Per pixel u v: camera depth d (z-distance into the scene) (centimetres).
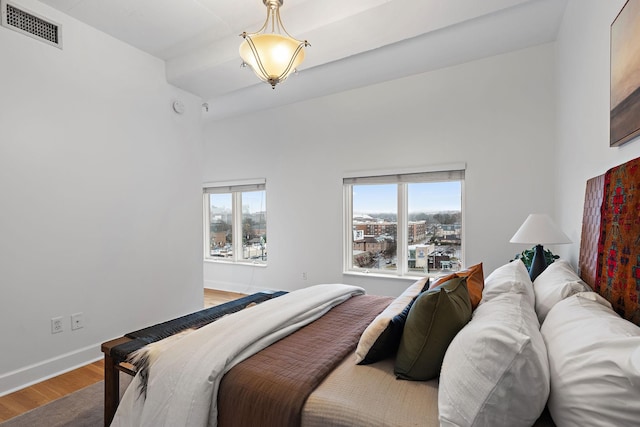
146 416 133
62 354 250
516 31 286
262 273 491
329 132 430
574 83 228
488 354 89
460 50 319
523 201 321
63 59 254
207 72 315
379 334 133
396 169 381
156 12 255
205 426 123
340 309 214
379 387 118
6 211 222
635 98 120
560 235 215
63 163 253
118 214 292
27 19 234
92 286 271
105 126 282
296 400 112
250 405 120
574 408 79
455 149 352
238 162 514
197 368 131
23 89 231
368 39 257
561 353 93
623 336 81
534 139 315
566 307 118
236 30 280
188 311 355
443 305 119
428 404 107
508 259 329
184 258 353
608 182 144
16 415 192
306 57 284
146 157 316
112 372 169
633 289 116
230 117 521
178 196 347
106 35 284
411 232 391
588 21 192
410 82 375
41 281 239
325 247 435
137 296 306
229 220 543
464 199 349
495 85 331
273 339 156
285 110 466
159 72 329
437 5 216
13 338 224
